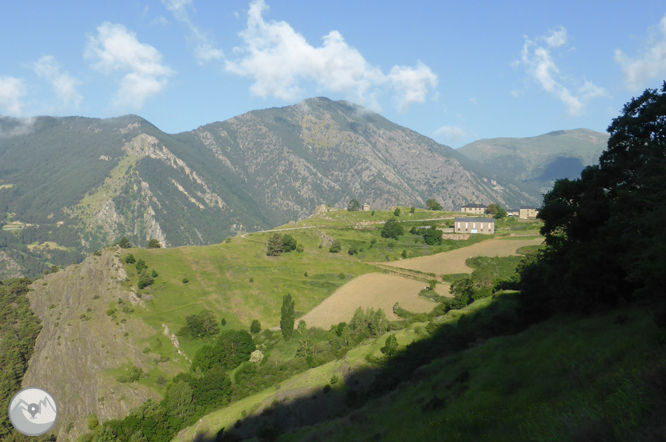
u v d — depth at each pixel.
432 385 36.53
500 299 68.44
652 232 28.80
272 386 80.94
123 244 163.62
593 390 16.89
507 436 15.99
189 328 112.81
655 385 13.03
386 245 181.62
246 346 99.38
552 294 43.88
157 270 143.75
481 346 42.22
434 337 63.88
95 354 106.69
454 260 145.38
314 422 55.59
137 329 112.50
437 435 20.00
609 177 47.81
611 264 36.69
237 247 174.75
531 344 34.47
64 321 123.19
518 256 142.12
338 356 84.25
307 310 122.25
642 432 11.34
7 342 124.06
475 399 24.31
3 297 140.75
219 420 69.75
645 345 20.03
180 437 74.88
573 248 41.91
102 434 80.19
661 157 40.66
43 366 112.50
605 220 45.22
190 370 97.62
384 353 65.44
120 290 128.38
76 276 143.25
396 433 24.95
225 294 133.75
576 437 12.76
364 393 56.34
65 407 99.19
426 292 119.50
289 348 98.44
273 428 54.81
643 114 47.03
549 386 20.84
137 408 85.19
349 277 143.38
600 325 30.80
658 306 26.66
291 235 198.00
